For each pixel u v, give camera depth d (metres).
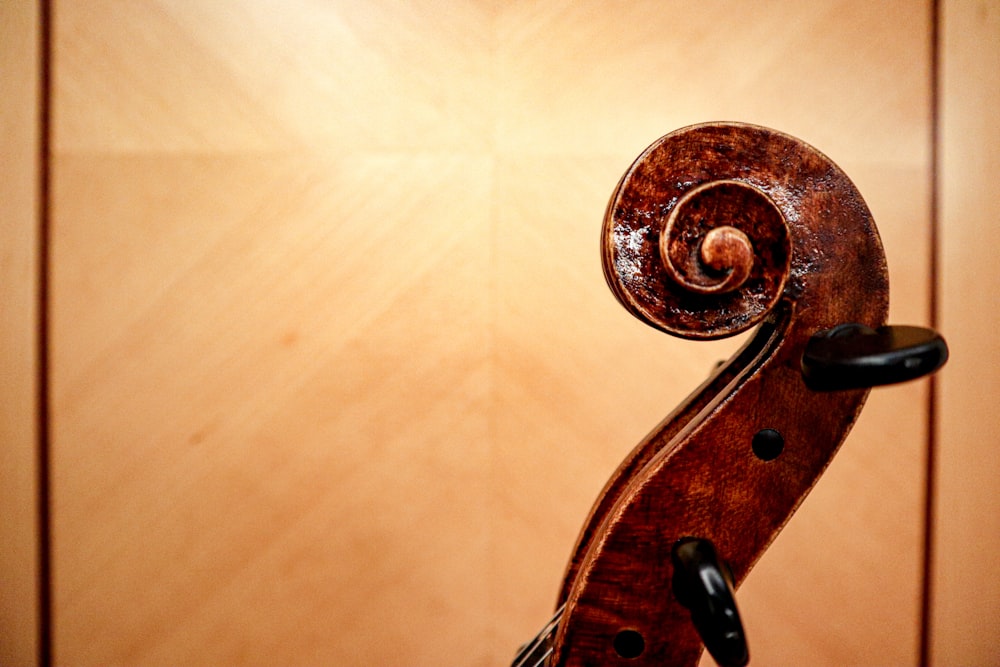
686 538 0.26
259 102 0.48
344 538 0.50
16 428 0.49
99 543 0.50
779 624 0.51
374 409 0.50
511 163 0.48
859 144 0.49
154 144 0.48
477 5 0.48
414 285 0.49
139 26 0.47
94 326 0.49
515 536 0.50
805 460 0.26
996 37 0.48
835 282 0.25
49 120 0.48
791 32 0.48
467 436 0.50
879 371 0.23
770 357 0.26
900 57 0.49
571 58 0.48
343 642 0.51
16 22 0.47
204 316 0.49
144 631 0.50
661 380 0.50
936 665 0.51
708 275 0.24
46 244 0.48
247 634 0.51
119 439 0.49
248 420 0.49
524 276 0.49
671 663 0.26
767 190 0.25
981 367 0.50
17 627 0.49
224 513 0.50
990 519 0.50
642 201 0.24
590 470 0.50
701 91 0.48
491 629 0.51
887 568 0.51
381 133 0.48
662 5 0.48
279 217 0.48
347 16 0.47
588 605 0.26
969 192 0.49
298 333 0.49
